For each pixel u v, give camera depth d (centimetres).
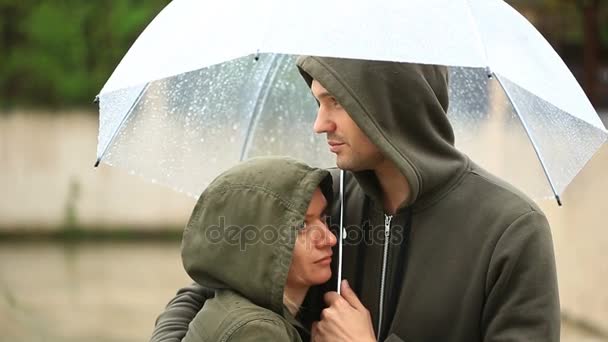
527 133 632
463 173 593
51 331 1917
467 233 575
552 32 2570
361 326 580
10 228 3578
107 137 627
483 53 515
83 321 2017
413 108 574
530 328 551
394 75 566
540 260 558
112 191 3634
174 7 600
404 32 514
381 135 561
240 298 561
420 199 589
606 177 1758
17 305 2097
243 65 703
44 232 3603
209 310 564
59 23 3953
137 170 661
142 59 571
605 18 2398
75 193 3619
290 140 739
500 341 554
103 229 3638
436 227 583
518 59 553
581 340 1781
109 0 4019
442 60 504
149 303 2239
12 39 3919
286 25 514
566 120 620
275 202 557
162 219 3669
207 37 543
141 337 1886
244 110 721
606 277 1758
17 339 1841
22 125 3597
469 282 568
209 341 549
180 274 2689
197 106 686
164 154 673
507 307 556
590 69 2228
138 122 653
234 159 720
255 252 555
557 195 638
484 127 695
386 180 601
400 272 588
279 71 725
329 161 737
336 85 564
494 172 700
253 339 539
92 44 3966
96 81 3906
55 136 3606
